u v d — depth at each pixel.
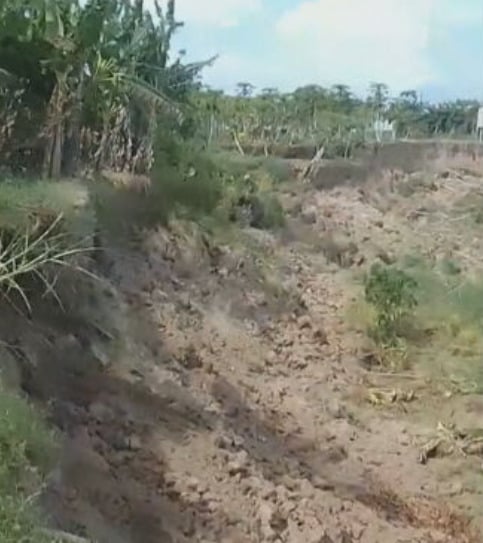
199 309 18.55
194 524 11.12
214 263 21.03
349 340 20.20
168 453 12.42
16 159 17.92
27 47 17.75
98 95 19.81
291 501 12.50
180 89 26.47
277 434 15.20
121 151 21.22
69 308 13.91
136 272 17.91
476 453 15.96
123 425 12.53
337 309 21.94
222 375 16.55
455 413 17.27
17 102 17.94
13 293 12.53
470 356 19.73
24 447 9.03
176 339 16.78
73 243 13.41
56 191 13.98
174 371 15.54
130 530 10.41
